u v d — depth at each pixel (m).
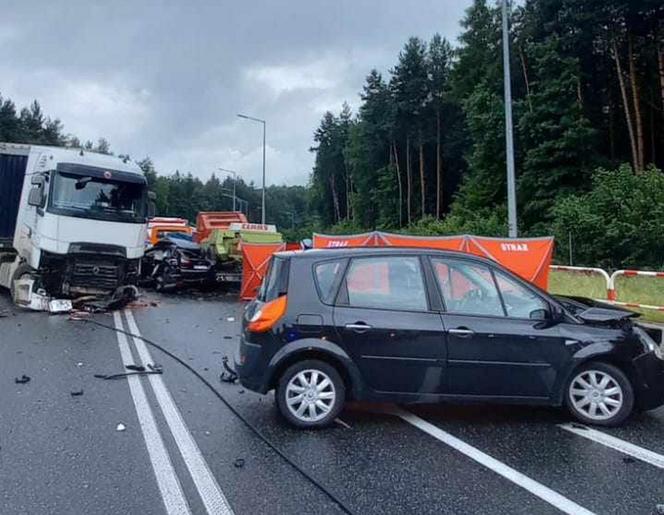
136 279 14.22
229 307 14.42
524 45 34.72
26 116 108.69
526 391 5.37
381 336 5.34
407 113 55.69
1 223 14.79
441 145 56.28
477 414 5.82
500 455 4.72
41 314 12.33
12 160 14.91
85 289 13.00
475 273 5.61
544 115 29.78
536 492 4.03
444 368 5.34
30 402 6.04
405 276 5.57
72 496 3.94
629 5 28.44
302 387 5.39
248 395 6.42
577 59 29.78
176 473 4.33
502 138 33.50
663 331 7.14
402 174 60.56
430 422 5.57
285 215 138.00
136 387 6.70
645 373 5.41
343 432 5.28
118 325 11.23
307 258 5.63
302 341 5.34
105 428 5.29
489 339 5.34
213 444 4.94
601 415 5.43
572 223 18.62
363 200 67.19
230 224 22.45
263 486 4.12
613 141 33.06
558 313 5.48
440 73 54.31
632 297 12.28
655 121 32.66
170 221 29.88
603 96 33.69
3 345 8.93
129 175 13.53
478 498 3.93
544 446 4.92
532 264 11.80
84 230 12.80
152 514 3.70
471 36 44.06
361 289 5.53
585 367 5.45
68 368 7.57
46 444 4.88
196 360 8.16
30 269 13.34
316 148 90.50
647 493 4.01
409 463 4.55
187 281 17.72
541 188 29.52
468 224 29.75
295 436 5.16
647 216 17.08
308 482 4.20
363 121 63.12
